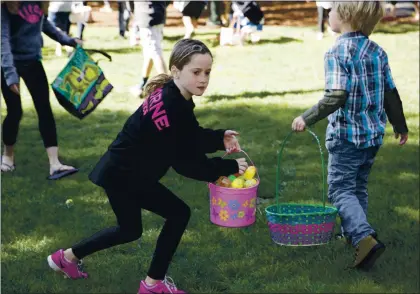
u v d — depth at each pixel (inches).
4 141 255.6
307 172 253.6
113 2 823.1
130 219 157.2
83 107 241.4
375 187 233.6
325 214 176.9
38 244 190.7
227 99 378.3
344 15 171.2
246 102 370.9
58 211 215.5
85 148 286.5
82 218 209.5
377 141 172.2
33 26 239.6
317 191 231.6
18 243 191.2
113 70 456.1
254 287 165.8
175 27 659.4
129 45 551.2
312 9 783.7
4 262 179.6
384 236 193.3
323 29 603.8
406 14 726.5
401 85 422.6
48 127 249.9
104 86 244.7
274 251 183.8
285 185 238.8
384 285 165.0
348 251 182.9
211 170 152.5
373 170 254.7
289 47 556.7
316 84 425.1
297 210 188.9
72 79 239.8
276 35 616.7
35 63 245.6
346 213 171.0
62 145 290.2
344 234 179.6
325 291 161.6
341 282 166.4
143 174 151.9
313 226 177.5
